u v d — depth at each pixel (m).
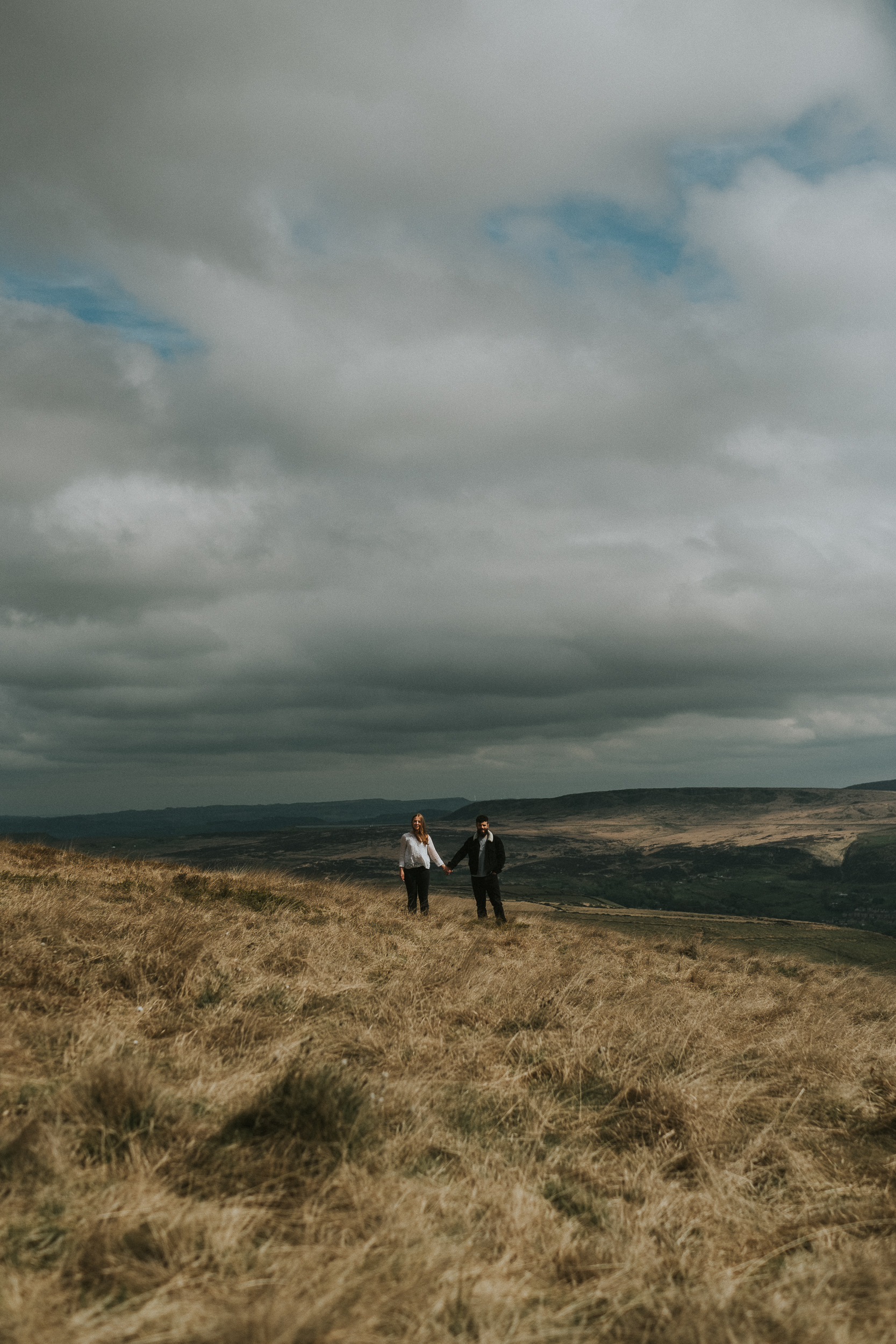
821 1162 4.56
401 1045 5.81
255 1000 6.59
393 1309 2.72
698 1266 3.32
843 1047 6.81
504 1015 7.05
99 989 6.29
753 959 14.10
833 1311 2.91
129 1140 3.71
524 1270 3.17
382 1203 3.44
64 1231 2.99
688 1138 4.64
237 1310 2.61
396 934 11.70
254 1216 3.28
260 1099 4.21
